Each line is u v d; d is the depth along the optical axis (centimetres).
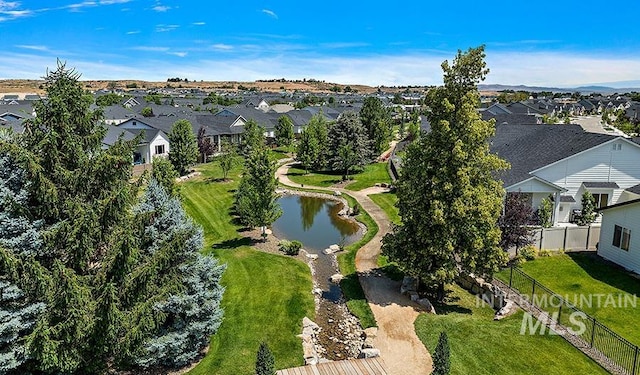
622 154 3016
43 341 1009
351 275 2309
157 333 1382
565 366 1442
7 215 1120
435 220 1762
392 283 2195
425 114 1891
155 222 1421
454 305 1959
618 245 2322
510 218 2162
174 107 10088
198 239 1491
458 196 1812
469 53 1734
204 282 1509
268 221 2689
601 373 1402
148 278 1178
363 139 5491
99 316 1073
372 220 3434
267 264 2373
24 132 1200
